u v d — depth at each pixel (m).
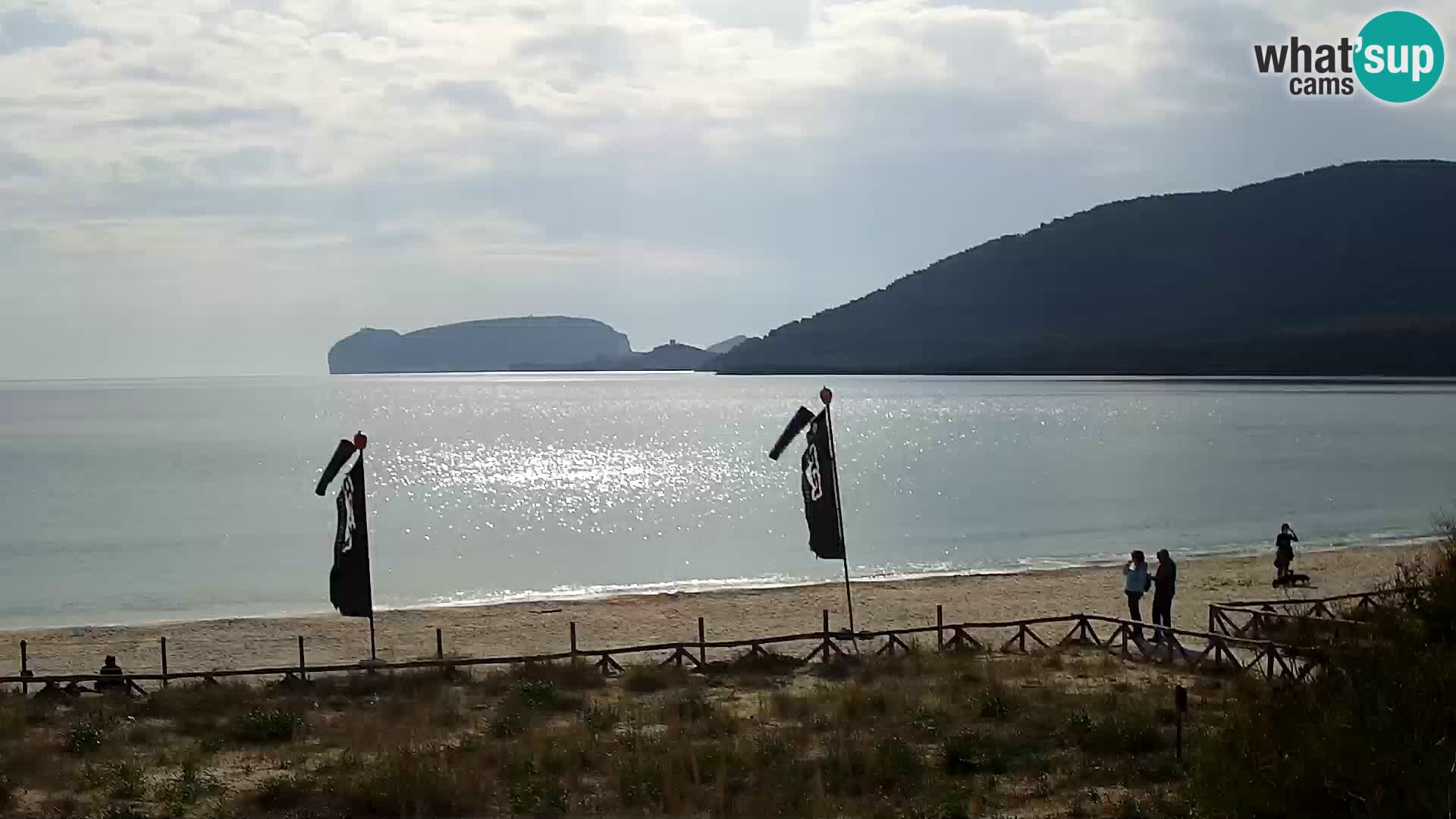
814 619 32.59
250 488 81.00
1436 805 9.95
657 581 44.00
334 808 14.38
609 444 121.44
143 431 144.50
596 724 18.33
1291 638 17.52
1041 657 23.78
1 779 15.41
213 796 14.95
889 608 34.19
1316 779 10.76
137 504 72.12
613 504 71.94
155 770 16.42
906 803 13.94
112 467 96.50
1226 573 40.19
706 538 56.78
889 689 20.44
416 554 51.50
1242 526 57.12
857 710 18.83
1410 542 49.47
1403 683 11.15
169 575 47.44
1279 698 11.87
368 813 14.20
